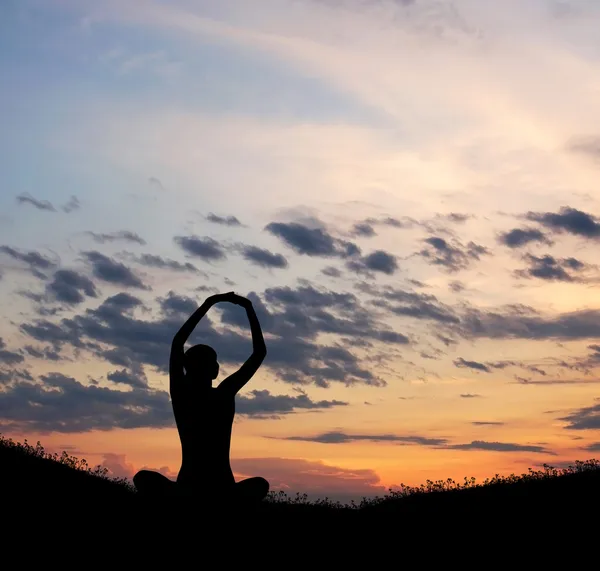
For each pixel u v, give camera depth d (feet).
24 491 45.85
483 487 55.72
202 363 31.53
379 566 35.83
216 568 28.68
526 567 36.17
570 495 49.24
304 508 49.39
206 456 30.19
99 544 32.83
